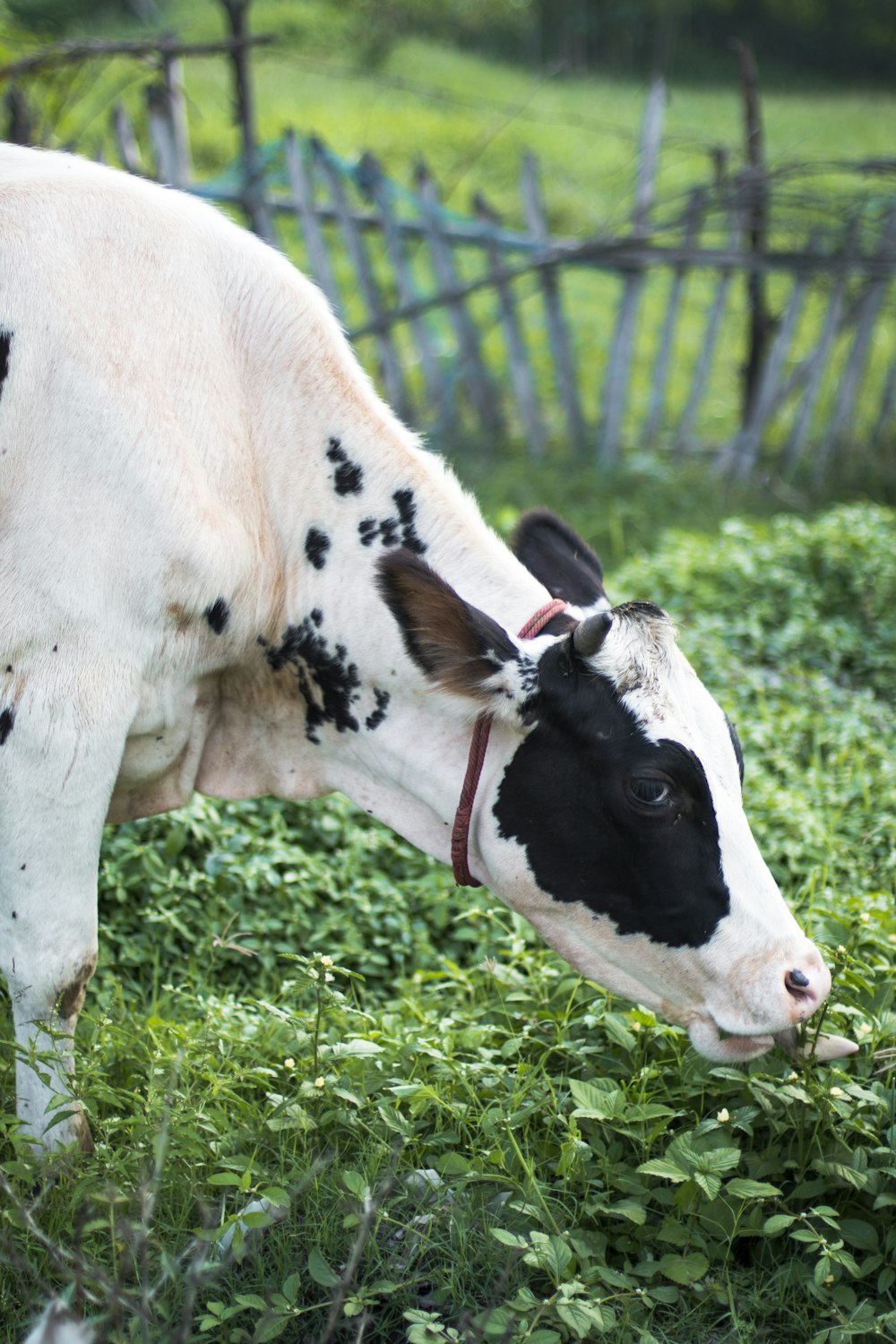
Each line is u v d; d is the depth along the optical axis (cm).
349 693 354
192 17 1973
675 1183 325
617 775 314
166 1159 315
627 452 965
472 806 338
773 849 462
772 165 930
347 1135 338
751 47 2911
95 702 320
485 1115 325
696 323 1327
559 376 949
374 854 473
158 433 322
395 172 1609
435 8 2441
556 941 344
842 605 675
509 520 757
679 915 320
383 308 962
